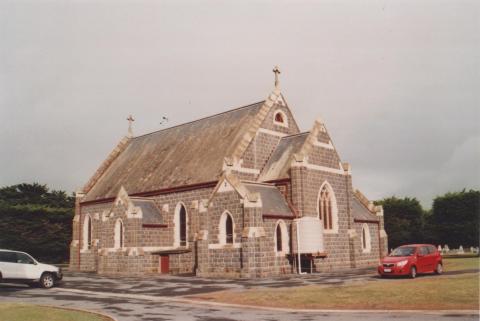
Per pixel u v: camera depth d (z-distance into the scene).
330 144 47.66
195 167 50.03
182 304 24.20
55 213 89.44
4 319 18.70
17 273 31.86
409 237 86.56
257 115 49.38
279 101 52.09
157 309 22.48
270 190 43.75
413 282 27.36
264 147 49.00
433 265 34.41
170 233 49.06
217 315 20.33
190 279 37.88
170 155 56.44
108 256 48.03
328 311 20.58
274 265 39.78
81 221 62.06
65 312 20.72
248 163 46.91
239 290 28.61
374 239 54.16
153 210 50.12
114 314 21.03
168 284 34.03
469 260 49.66
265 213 39.81
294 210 42.69
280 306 22.20
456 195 83.75
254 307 22.33
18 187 99.25
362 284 28.33
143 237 46.91
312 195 43.97
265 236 39.38
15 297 27.88
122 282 36.56
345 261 46.44
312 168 44.56
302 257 41.44
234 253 39.34
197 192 47.12
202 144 53.56
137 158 62.44
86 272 52.88
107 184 61.19
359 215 52.47
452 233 82.50
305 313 20.38
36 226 87.00
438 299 21.47
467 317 18.14
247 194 38.59
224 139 51.16
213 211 41.56
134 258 45.25
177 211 48.88
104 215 50.06
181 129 60.50
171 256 47.12
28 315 19.56
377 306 20.97
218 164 47.66
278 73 52.75
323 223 45.06
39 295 28.95
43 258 89.25
